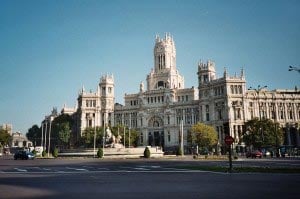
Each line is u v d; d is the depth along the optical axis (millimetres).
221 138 172000
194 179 32312
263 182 28906
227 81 171125
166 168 49875
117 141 123938
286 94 182250
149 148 117500
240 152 160750
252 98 175875
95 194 22438
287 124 176875
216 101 177375
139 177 35094
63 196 21641
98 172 42938
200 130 155250
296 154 132250
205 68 192500
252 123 138125
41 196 21719
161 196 21297
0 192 23641
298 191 23094
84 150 116188
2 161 82688
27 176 37219
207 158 96938
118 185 27688
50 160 88250
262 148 138500
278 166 50531
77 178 34375
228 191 23344
